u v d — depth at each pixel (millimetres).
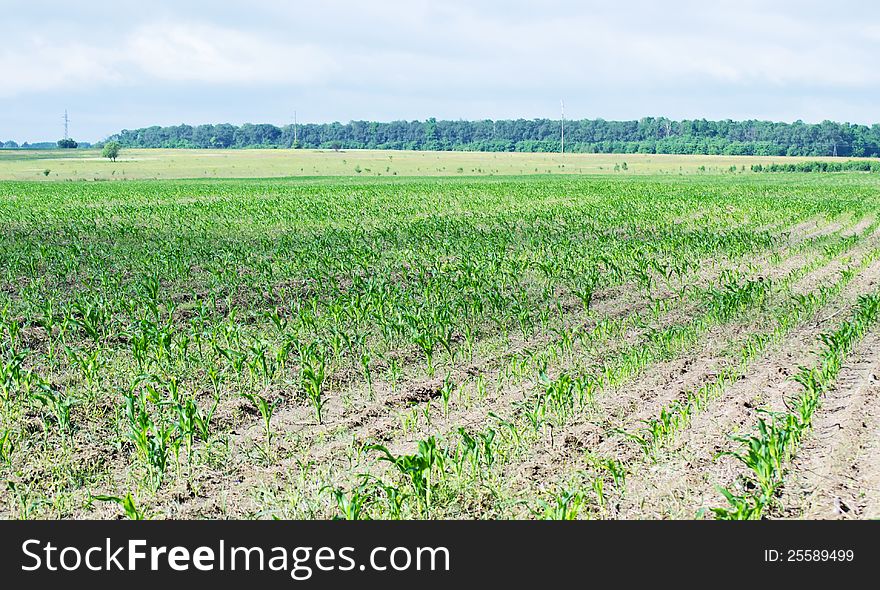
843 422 10242
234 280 20562
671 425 10422
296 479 8984
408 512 8172
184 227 34656
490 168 137875
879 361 13180
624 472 8945
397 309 16484
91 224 35656
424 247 27812
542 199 53281
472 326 15977
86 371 11750
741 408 11055
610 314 17453
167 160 161250
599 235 30562
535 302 18562
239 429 10500
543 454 9555
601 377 12406
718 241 28062
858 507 8117
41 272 22141
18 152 196000
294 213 40781
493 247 26984
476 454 8781
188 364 12891
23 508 8289
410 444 9992
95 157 173375
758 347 14383
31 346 14234
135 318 15633
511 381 12570
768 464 8117
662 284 21250
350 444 9977
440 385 12352
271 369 12562
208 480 8977
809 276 22516
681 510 8164
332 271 22672
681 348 14398
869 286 20672
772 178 102438
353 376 12703
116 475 9070
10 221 37375
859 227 36031
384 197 55500
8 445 9641
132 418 9445
